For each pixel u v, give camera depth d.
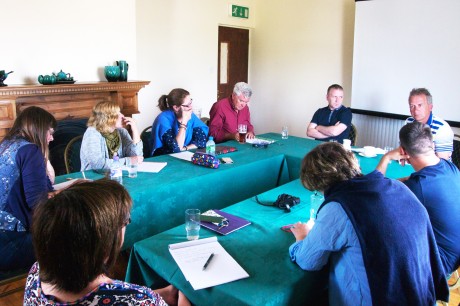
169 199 2.14
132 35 4.26
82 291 0.77
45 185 1.88
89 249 0.74
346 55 5.05
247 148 3.15
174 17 5.03
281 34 5.81
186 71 5.33
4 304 2.11
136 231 2.01
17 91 3.21
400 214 1.19
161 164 2.53
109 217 0.78
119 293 0.79
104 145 2.48
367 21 4.44
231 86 6.15
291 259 1.38
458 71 3.73
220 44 5.83
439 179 1.57
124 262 2.44
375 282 1.14
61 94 3.65
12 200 1.82
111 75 3.96
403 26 4.11
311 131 3.78
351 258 1.19
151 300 0.81
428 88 4.00
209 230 1.61
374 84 4.49
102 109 2.49
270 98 6.17
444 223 1.55
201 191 2.33
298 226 1.56
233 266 1.32
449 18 3.73
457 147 3.09
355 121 4.83
